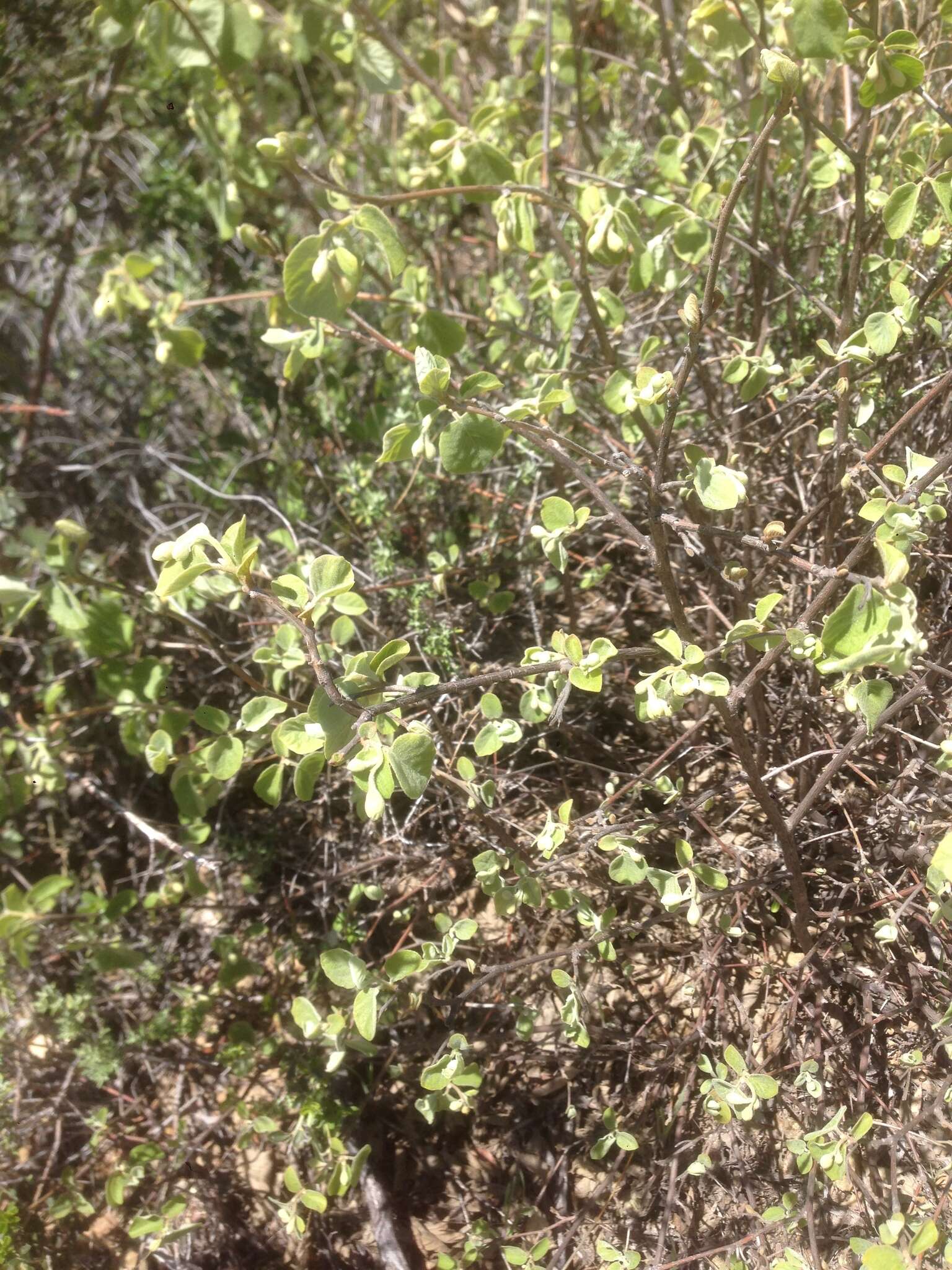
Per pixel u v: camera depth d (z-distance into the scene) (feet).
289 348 2.87
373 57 2.82
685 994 2.39
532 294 2.53
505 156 2.28
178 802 2.29
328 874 2.64
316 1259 2.42
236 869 2.89
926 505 1.75
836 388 2.09
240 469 3.31
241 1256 2.45
